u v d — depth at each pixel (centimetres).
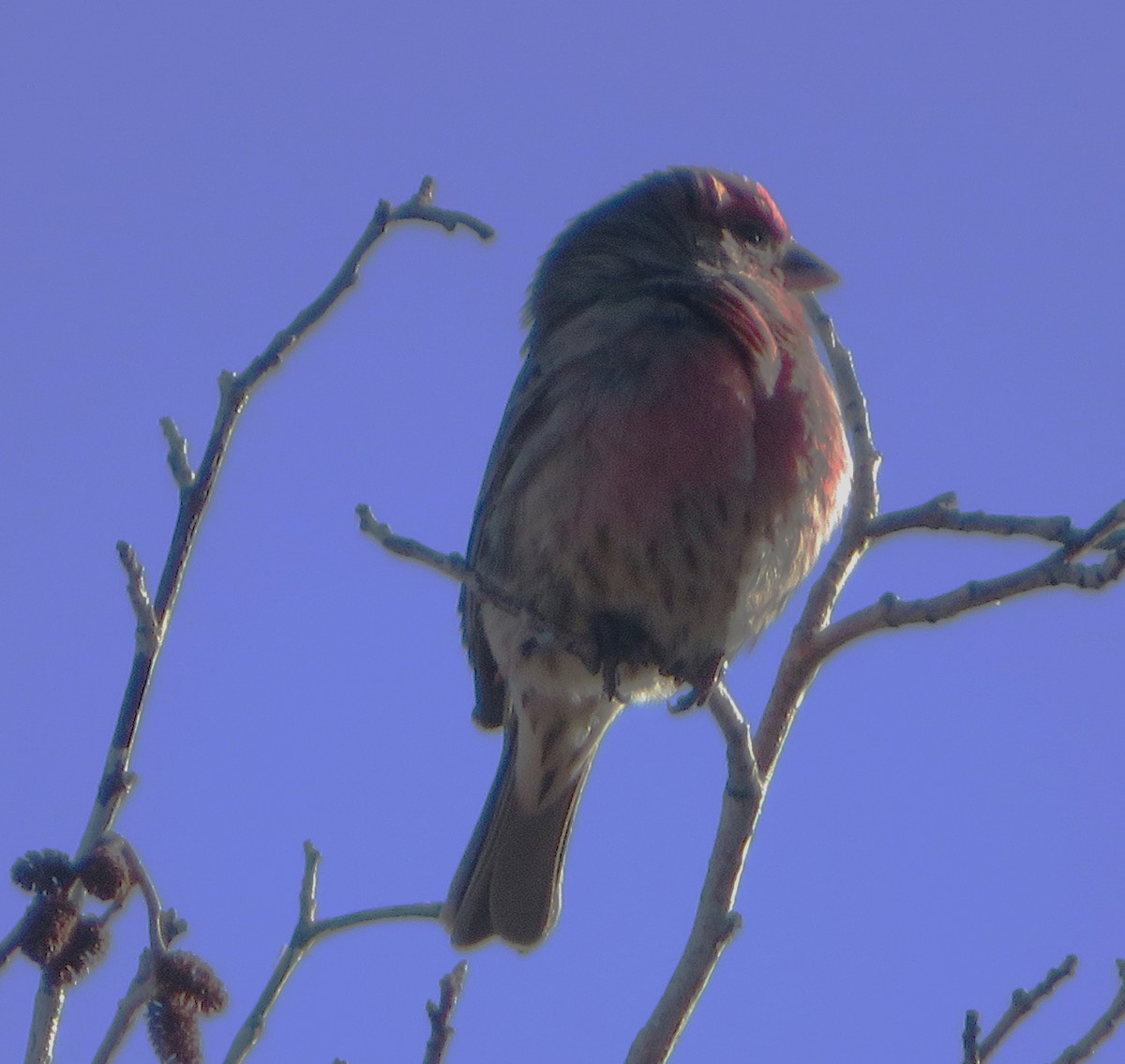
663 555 924
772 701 816
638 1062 718
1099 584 697
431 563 864
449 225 707
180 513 659
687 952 737
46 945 608
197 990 627
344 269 695
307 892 727
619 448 919
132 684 638
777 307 982
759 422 935
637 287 1004
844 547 842
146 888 631
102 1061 612
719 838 754
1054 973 727
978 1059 713
